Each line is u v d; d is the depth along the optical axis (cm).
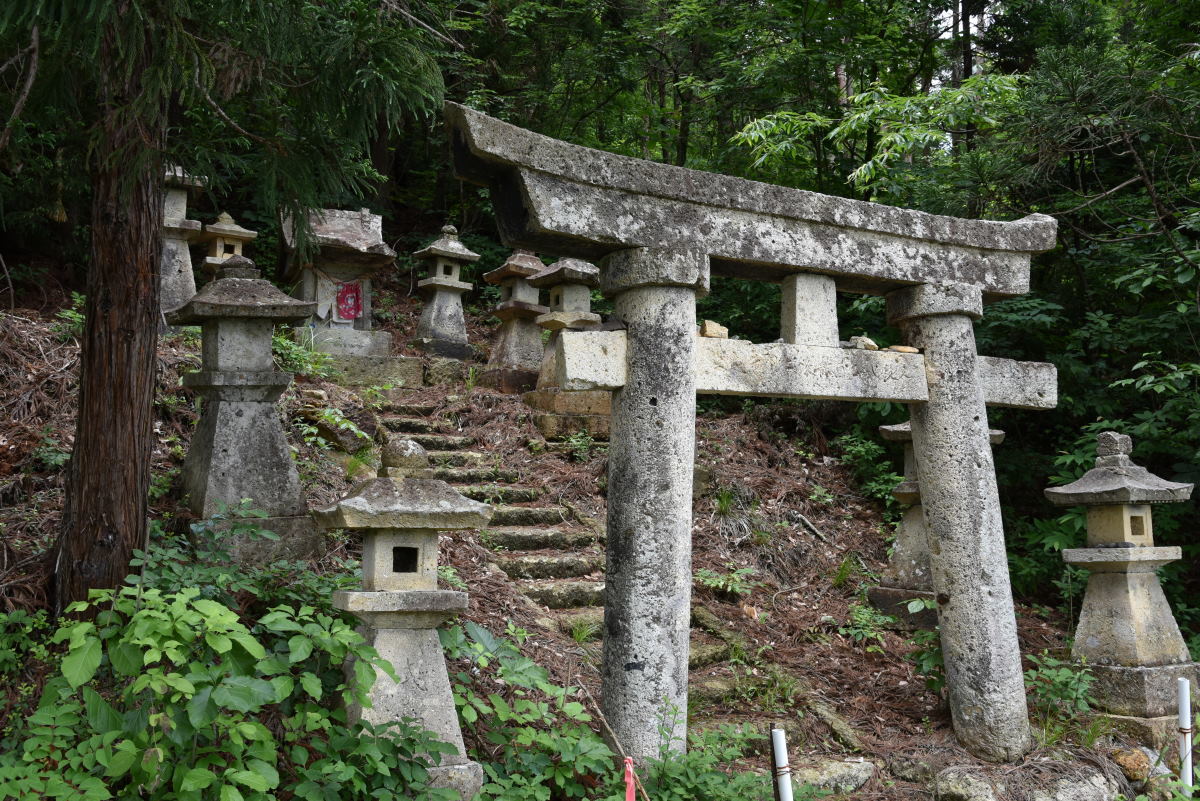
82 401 352
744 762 405
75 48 333
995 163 678
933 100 747
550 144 354
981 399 454
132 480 353
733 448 782
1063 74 627
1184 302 631
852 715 464
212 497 403
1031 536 655
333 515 319
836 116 973
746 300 879
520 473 650
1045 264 805
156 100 309
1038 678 483
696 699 451
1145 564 480
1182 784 385
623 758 353
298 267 830
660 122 1209
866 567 663
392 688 314
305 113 389
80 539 345
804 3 976
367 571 325
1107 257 738
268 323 429
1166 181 702
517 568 521
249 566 390
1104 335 680
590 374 365
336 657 306
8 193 435
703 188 388
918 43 1037
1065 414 740
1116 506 483
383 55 360
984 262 470
